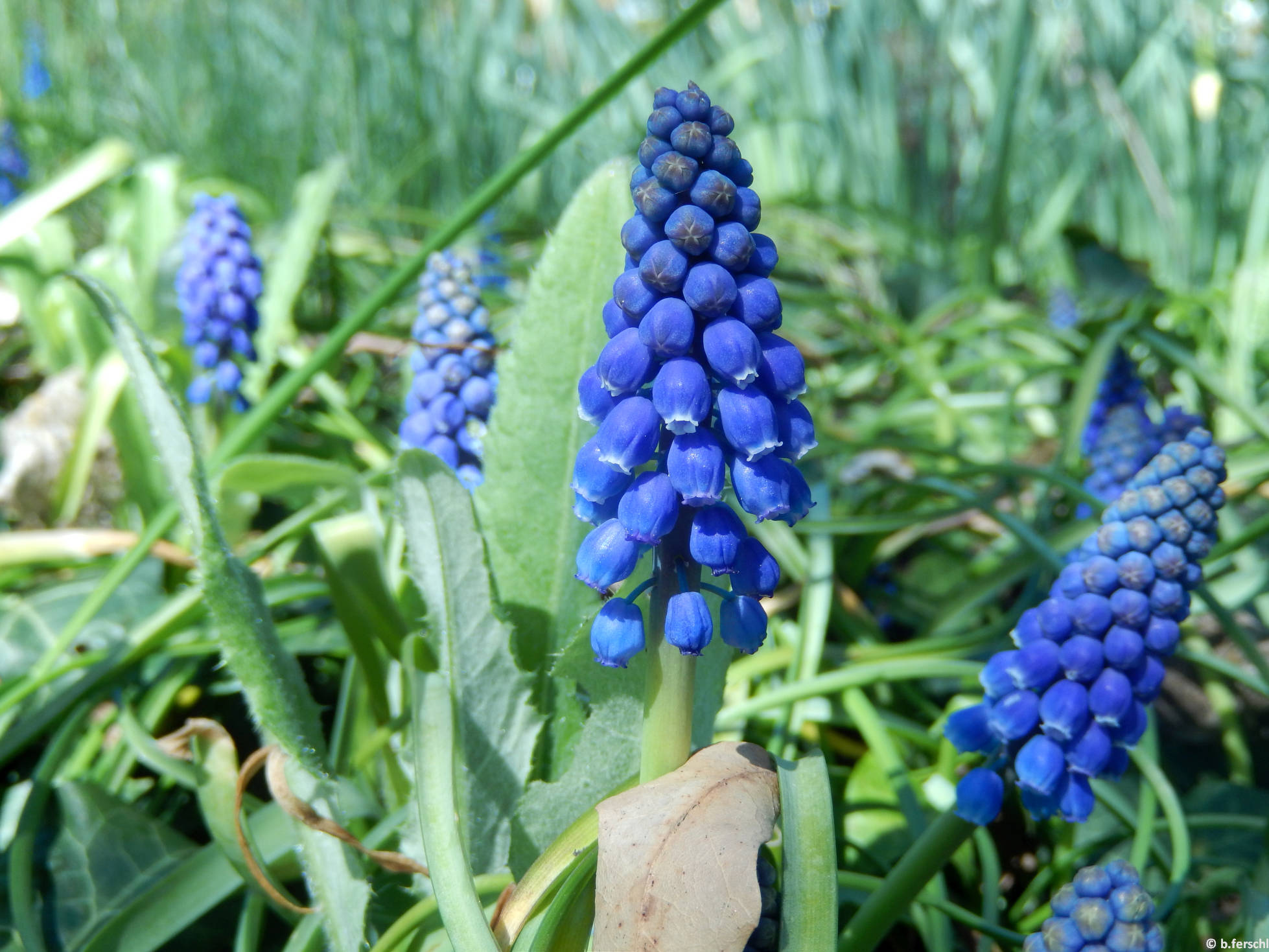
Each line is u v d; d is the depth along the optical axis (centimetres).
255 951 15
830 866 11
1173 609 13
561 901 11
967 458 31
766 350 11
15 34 59
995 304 42
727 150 11
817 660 21
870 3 55
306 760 14
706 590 11
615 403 11
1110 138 55
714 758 12
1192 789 20
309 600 24
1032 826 20
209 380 25
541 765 16
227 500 24
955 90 57
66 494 27
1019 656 13
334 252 38
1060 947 11
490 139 59
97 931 15
